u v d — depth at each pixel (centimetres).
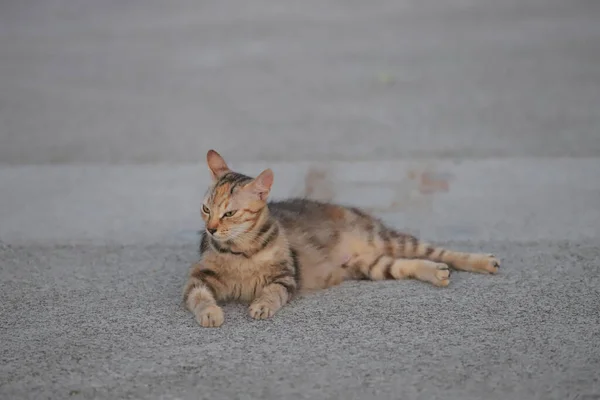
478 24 2655
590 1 3048
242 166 1310
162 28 2722
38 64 2214
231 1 3312
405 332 733
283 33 2589
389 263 866
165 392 637
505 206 1110
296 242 843
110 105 1781
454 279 859
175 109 1734
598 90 1778
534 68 2012
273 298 776
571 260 909
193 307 770
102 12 3092
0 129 1591
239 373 663
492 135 1466
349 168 1297
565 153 1341
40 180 1275
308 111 1686
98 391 641
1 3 3312
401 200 1147
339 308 789
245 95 1845
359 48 2327
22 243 1008
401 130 1522
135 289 855
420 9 3011
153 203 1163
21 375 668
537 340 714
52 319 780
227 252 791
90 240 1020
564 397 619
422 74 1995
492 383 640
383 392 630
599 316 762
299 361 681
